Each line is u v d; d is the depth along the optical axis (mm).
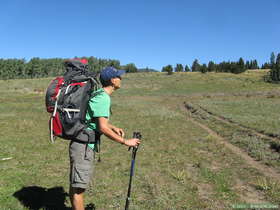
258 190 7016
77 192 4285
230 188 7137
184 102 45094
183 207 5895
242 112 27062
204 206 5941
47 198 6004
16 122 18188
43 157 9586
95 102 4086
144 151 11125
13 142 11875
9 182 6812
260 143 12734
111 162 9281
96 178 7551
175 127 18344
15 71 120812
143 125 19156
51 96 4145
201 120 22938
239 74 113500
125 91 69125
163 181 7516
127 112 27688
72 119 4008
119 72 4348
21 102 39406
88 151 4203
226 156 10484
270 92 56938
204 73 109625
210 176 7984
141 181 7426
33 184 6812
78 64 4410
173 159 9914
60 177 7465
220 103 38906
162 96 57719
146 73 111562
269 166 9266
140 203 6016
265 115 24484
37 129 15656
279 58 162125
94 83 4227
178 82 85250
